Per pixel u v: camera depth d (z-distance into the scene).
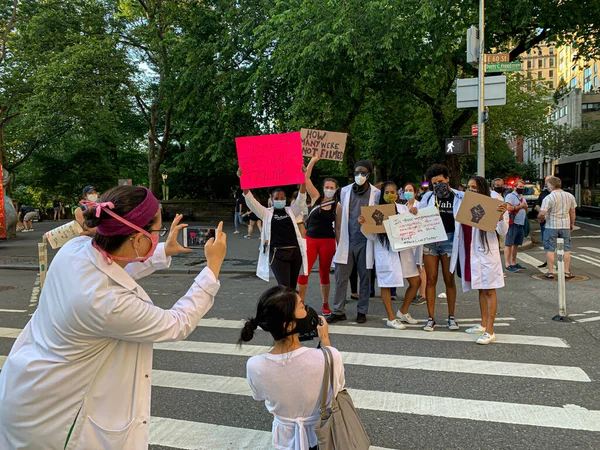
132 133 34.66
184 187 29.70
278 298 2.24
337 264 6.23
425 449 3.09
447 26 14.18
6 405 1.57
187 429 3.44
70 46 20.14
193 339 5.69
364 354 4.93
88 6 21.94
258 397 2.34
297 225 6.15
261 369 2.27
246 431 3.41
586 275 9.10
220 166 23.16
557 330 5.60
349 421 2.24
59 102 18.80
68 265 1.60
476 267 5.16
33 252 14.45
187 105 21.61
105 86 19.64
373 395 3.93
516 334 5.49
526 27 15.58
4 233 16.22
